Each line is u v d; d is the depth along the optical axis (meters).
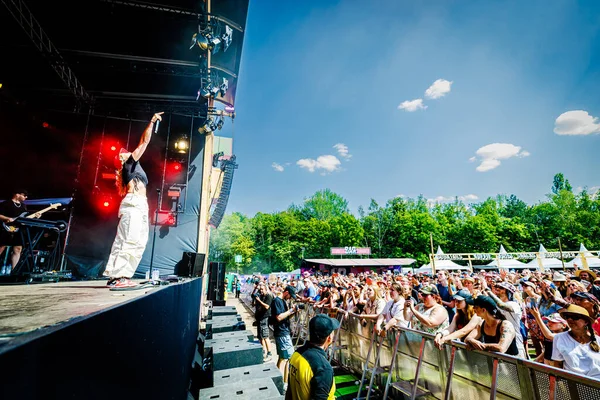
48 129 8.20
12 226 5.34
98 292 2.34
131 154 3.24
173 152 8.86
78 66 7.28
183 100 9.03
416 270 37.19
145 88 8.36
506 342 3.36
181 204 8.59
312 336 2.60
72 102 8.52
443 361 4.10
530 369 2.88
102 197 7.99
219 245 50.25
